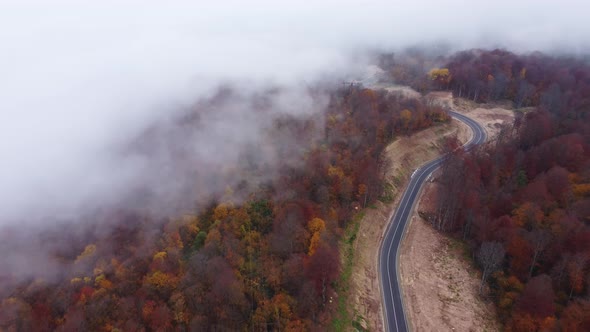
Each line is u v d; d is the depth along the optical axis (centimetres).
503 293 12988
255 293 12125
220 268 12581
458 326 12625
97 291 14075
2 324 13862
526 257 13212
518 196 15800
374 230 16575
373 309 13150
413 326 12625
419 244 16012
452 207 16362
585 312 11025
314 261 12450
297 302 11800
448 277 14438
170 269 13900
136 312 12494
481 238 14812
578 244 12662
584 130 19675
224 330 10944
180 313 11694
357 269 14350
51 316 14038
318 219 14162
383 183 18588
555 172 15738
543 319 11512
